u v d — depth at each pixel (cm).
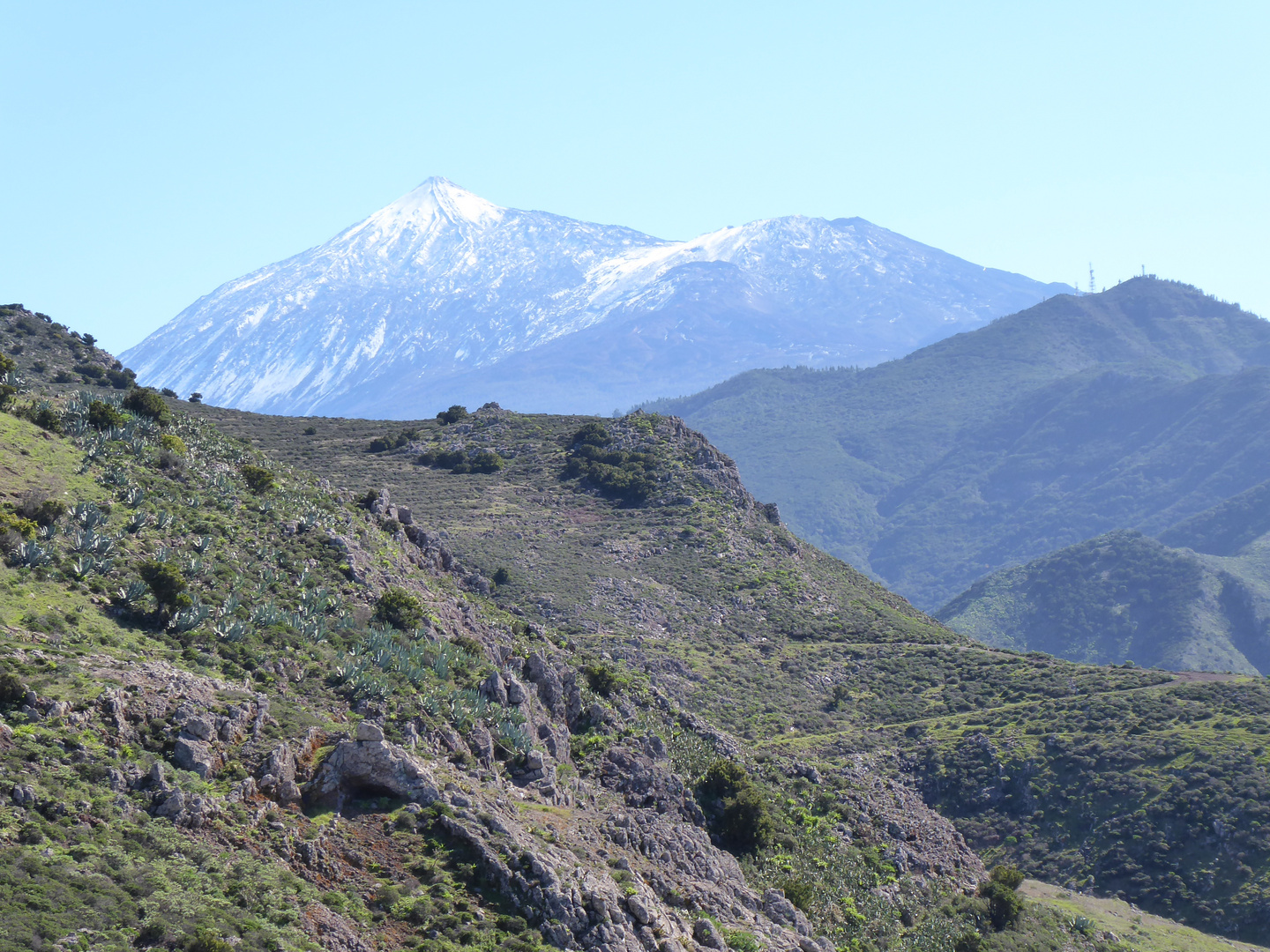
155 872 4628
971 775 13712
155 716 5409
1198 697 14562
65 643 5819
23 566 6322
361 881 5228
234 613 6862
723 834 8162
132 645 6084
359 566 8269
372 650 7169
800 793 9519
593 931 5441
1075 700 14725
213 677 6075
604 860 6200
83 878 4444
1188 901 11775
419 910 5150
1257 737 13312
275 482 9288
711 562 17000
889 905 8456
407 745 6250
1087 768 13462
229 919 4594
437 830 5619
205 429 10500
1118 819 12750
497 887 5462
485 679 7525
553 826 6303
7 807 4609
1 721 4959
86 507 7062
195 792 5097
